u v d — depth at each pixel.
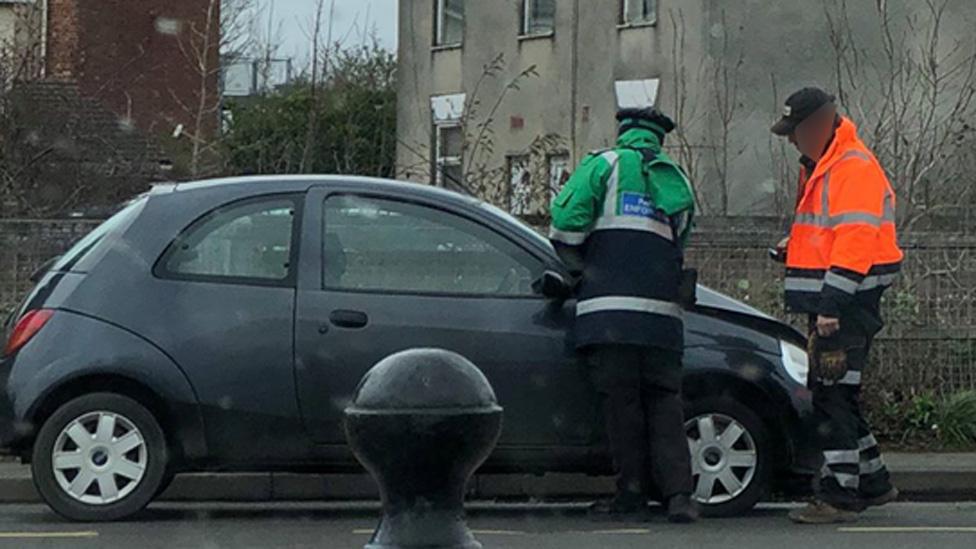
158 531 8.35
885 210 8.78
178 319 8.50
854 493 8.79
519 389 8.58
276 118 22.52
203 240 8.65
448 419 3.22
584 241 8.54
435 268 8.69
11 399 8.42
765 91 27.98
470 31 32.12
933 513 9.56
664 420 8.53
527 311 8.64
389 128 27.12
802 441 8.95
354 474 9.44
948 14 26.67
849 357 8.73
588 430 8.66
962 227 14.64
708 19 28.27
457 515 3.32
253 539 8.16
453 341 8.52
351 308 8.54
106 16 34.00
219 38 26.69
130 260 8.60
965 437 12.09
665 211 8.50
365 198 8.75
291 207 8.70
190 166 20.92
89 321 8.48
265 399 8.48
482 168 16.31
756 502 9.02
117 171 22.64
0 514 9.09
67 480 8.50
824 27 27.77
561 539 8.09
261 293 8.55
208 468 8.59
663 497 8.62
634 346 8.38
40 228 12.58
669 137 27.47
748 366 8.83
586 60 30.31
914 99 23.00
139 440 8.52
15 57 19.33
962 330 12.55
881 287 8.77
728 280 12.76
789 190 18.48
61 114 19.41
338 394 8.48
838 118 8.82
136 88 34.12
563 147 30.23
